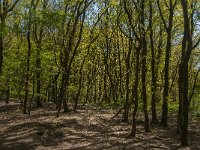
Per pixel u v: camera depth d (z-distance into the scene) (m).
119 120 30.64
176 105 31.19
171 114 39.69
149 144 22.64
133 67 36.44
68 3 29.81
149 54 34.97
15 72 31.56
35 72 30.25
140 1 25.91
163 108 30.61
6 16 30.39
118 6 30.02
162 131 27.88
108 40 48.06
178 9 32.31
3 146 19.56
